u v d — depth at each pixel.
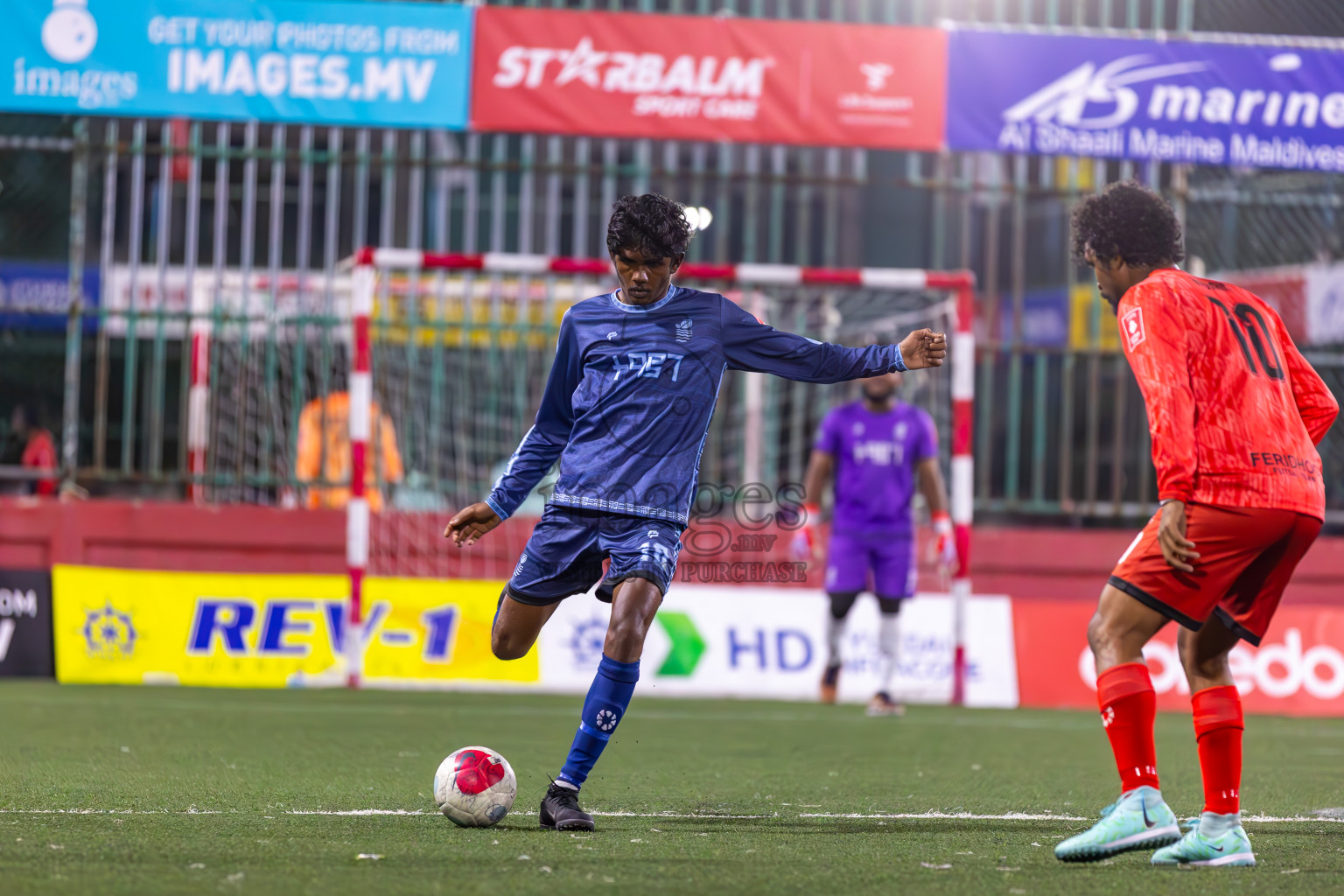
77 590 35.78
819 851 12.97
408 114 36.06
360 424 34.06
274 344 38.97
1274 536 12.26
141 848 12.36
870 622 36.62
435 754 21.53
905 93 36.62
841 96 36.56
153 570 37.91
